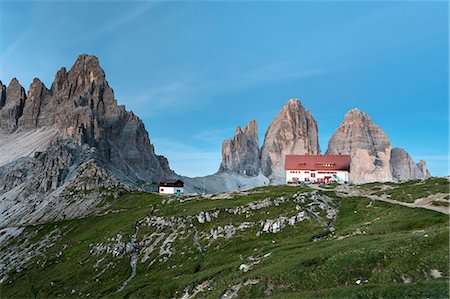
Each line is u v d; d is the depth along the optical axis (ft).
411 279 123.75
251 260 206.28
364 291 119.34
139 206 531.50
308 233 252.21
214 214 335.88
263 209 318.86
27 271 365.61
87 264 330.34
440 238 142.41
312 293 129.18
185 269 244.42
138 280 255.91
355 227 226.79
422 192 301.02
